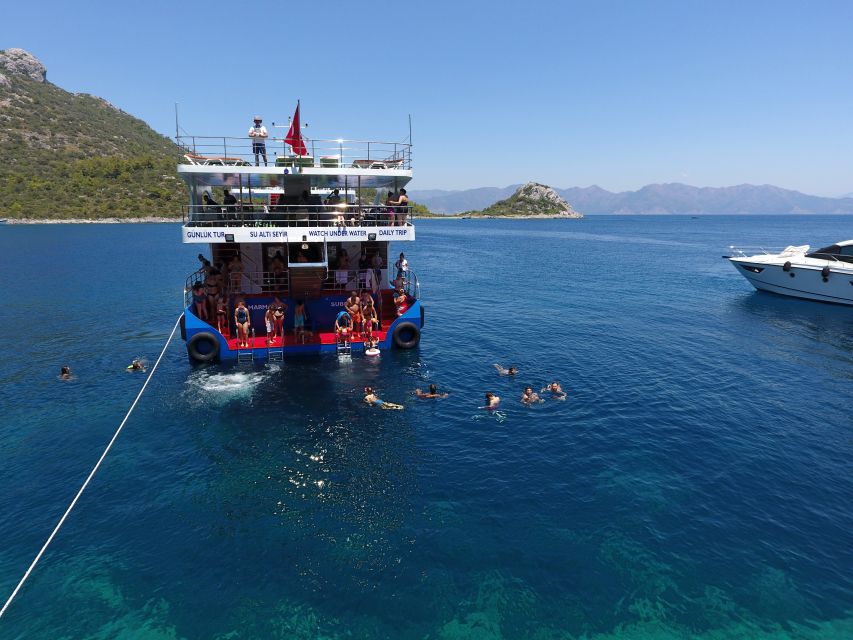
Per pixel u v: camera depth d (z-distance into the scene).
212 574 10.62
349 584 10.37
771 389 21.89
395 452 15.82
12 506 12.99
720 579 10.64
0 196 184.00
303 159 25.02
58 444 16.30
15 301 41.66
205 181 25.88
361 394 20.45
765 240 130.50
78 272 59.84
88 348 27.58
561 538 11.82
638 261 79.00
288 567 10.83
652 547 11.56
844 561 11.27
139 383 21.62
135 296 44.34
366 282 27.03
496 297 45.16
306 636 9.16
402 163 25.48
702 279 58.06
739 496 13.68
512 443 16.53
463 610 9.75
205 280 25.08
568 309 39.50
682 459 15.62
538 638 9.16
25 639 9.09
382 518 12.49
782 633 9.38
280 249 26.09
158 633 9.23
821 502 13.49
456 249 102.69
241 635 9.19
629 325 33.94
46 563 10.94
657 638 9.20
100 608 9.78
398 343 26.41
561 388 21.61
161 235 126.00
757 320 35.75
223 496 13.39
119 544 11.54
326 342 25.11
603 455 15.80
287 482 14.08
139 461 15.23
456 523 12.32
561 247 109.06
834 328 33.53
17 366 24.28
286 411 18.77
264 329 25.53
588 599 10.05
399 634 9.21
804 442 16.92
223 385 21.27
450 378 22.56
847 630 9.47
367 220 25.39
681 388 21.86
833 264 42.16
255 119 25.22
